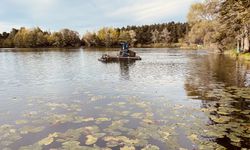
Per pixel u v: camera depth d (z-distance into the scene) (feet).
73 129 21.71
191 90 37.81
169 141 19.02
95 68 73.31
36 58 124.06
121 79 50.60
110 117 24.88
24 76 56.85
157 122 23.30
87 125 22.63
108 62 95.76
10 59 116.98
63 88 40.96
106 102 31.01
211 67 71.87
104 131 21.11
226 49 157.28
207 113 25.93
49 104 30.35
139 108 28.12
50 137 19.98
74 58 122.62
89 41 348.18
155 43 391.04
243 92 35.65
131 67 75.51
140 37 395.55
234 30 110.93
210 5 122.62
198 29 181.37
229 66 73.20
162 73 59.98
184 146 18.21
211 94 34.68
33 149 17.98
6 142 19.25
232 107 28.04
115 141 19.07
